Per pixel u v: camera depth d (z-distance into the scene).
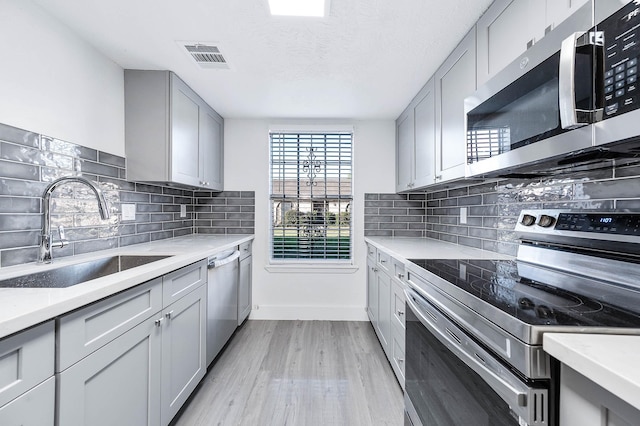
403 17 1.45
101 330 0.97
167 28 1.55
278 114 2.87
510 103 1.08
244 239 2.63
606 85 0.70
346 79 2.12
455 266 1.34
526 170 1.22
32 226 1.36
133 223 2.10
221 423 1.56
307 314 3.04
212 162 2.71
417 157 2.34
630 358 0.49
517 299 0.83
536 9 1.04
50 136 1.45
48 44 1.43
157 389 1.31
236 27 1.54
